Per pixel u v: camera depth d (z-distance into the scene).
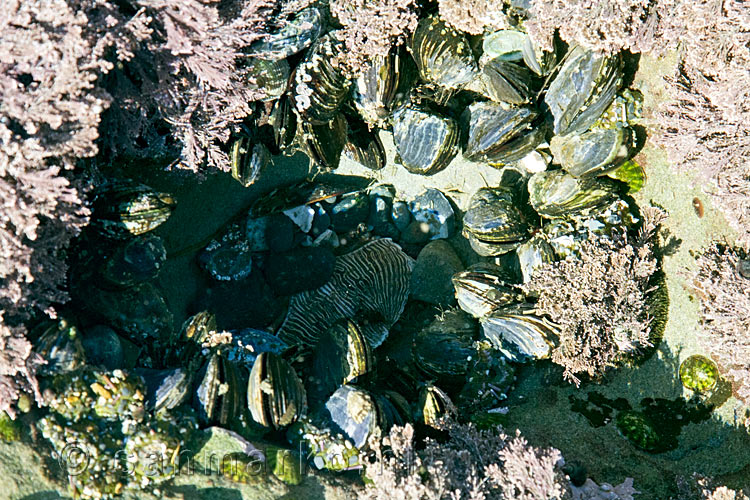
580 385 0.87
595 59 0.85
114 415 0.79
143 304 0.86
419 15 0.87
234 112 0.85
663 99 0.87
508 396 0.88
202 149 0.86
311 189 0.93
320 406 0.85
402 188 0.94
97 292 0.84
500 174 0.93
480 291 0.89
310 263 0.92
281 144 0.89
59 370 0.78
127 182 0.84
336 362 0.87
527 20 0.86
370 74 0.87
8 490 0.75
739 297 0.84
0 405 0.76
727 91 0.83
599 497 0.81
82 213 0.79
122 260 0.84
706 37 0.84
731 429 0.83
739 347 0.83
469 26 0.86
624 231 0.88
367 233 0.94
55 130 0.78
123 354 0.84
